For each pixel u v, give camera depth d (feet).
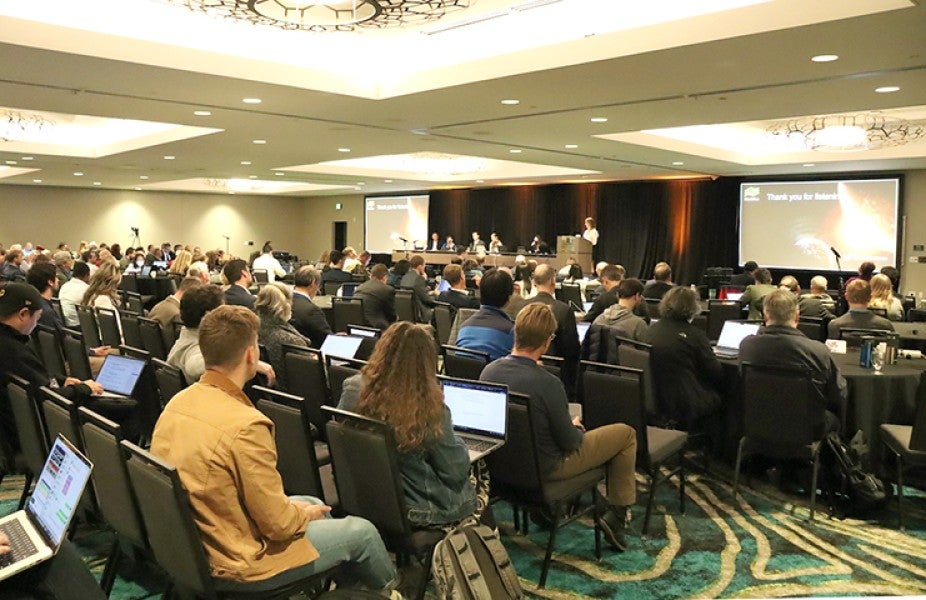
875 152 34.94
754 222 46.70
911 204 40.55
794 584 9.87
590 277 43.50
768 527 11.82
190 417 6.55
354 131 28.66
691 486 13.73
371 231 70.74
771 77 18.20
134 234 68.85
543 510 9.80
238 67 18.93
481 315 13.41
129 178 54.34
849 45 15.06
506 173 50.57
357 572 7.30
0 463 10.46
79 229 65.87
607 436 10.27
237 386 6.91
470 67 19.24
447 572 6.96
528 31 19.40
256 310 13.73
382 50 21.61
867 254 41.96
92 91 20.86
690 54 15.93
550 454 9.64
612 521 10.79
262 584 6.44
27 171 48.88
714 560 10.57
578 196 55.16
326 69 20.79
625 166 41.50
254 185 67.97
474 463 9.13
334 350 15.10
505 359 9.93
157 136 33.17
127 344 17.87
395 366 7.70
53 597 6.25
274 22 15.16
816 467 12.09
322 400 12.53
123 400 11.48
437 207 64.44
